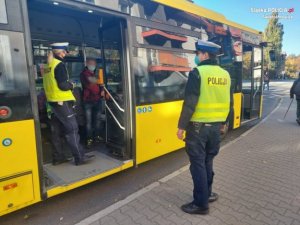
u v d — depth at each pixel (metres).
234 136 7.25
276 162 5.11
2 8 2.76
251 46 7.66
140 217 3.23
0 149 2.81
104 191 3.98
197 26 5.34
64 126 4.04
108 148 4.77
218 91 3.07
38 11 4.85
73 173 3.84
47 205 3.59
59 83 3.85
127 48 4.04
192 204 3.31
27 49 2.94
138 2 4.15
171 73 4.84
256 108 8.41
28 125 2.99
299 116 8.87
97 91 5.30
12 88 2.86
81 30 5.55
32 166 3.06
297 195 3.74
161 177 4.48
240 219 3.16
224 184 4.11
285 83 40.94
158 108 4.63
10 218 3.29
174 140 5.04
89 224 3.11
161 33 4.56
